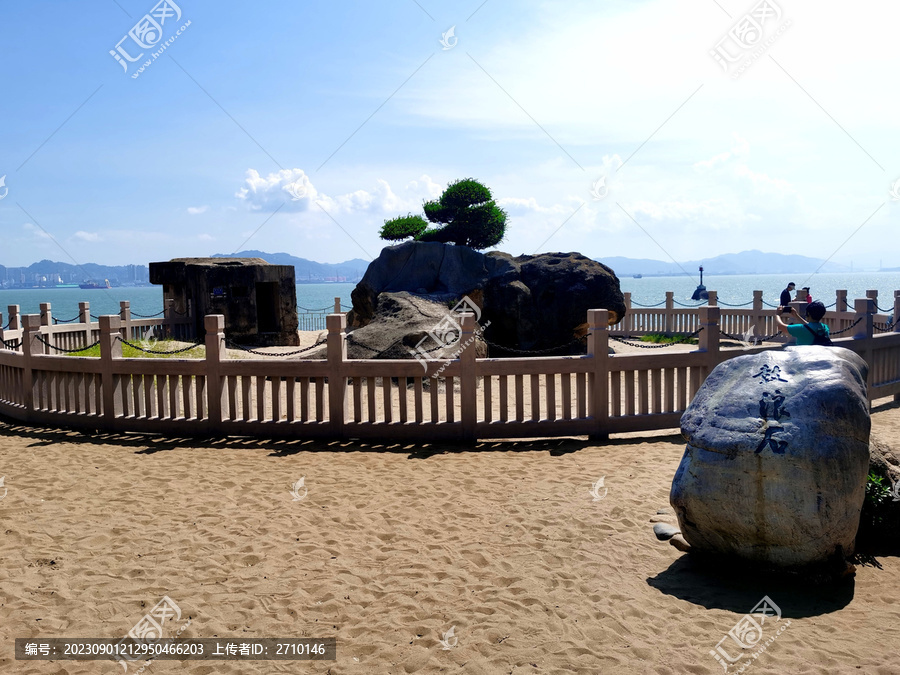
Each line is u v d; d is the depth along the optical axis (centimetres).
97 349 1731
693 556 514
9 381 1109
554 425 902
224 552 539
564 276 1652
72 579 491
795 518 443
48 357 1030
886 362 1193
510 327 1627
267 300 2414
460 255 1792
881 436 952
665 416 933
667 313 2280
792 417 454
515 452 848
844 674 353
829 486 441
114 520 614
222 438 936
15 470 786
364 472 767
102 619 433
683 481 491
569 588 471
